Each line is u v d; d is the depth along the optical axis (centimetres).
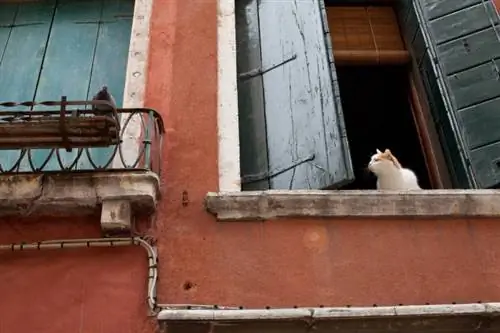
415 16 759
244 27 728
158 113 582
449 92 671
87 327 504
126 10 724
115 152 549
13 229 544
